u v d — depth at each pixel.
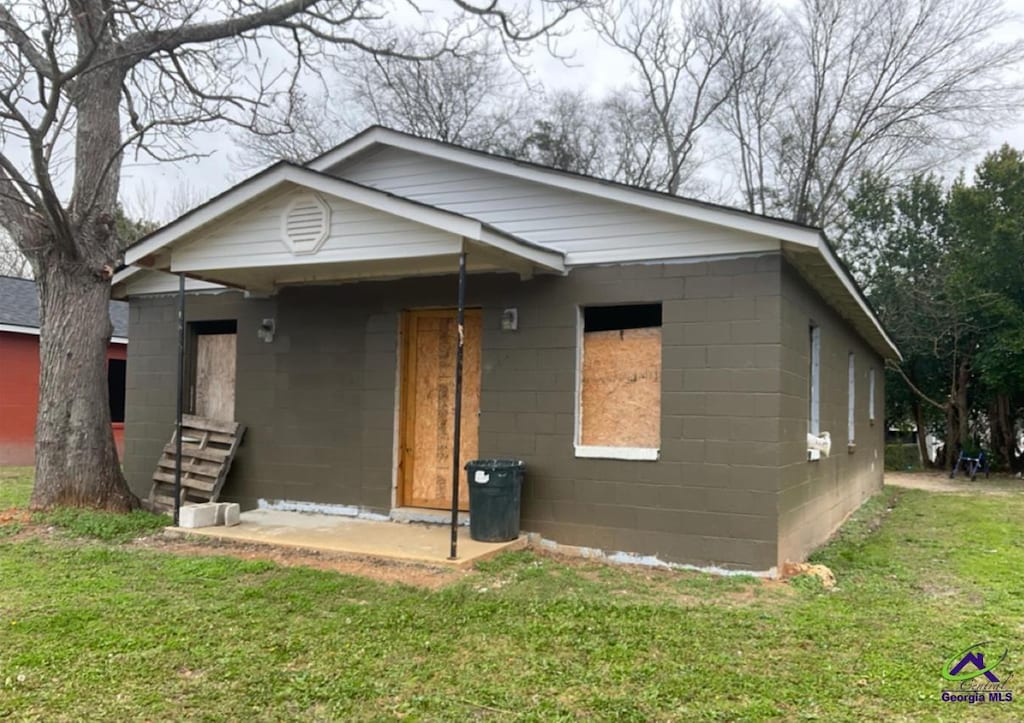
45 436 8.29
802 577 6.19
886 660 4.34
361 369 8.33
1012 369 17.58
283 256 6.96
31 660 4.12
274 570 6.16
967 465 19.00
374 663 4.15
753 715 3.57
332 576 5.94
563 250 7.30
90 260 8.40
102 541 7.21
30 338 16.02
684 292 6.72
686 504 6.59
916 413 21.50
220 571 6.06
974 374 19.81
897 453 21.41
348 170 8.69
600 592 5.69
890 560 7.32
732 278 6.54
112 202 8.65
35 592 5.45
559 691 3.83
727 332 6.53
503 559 6.51
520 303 7.45
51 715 3.49
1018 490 15.26
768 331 6.37
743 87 26.00
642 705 3.67
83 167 8.49
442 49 10.43
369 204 6.41
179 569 6.13
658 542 6.67
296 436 8.62
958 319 18.77
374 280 8.30
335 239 6.72
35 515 7.88
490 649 4.39
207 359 9.66
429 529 7.53
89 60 7.05
